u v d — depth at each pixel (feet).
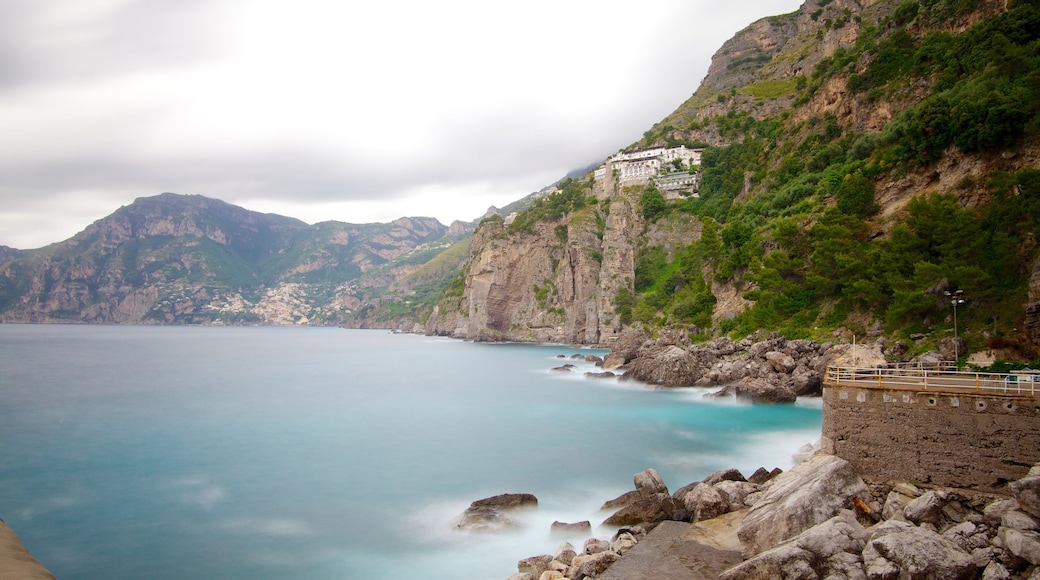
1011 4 251.39
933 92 265.75
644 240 583.58
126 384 346.74
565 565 88.02
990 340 171.32
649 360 305.73
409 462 167.63
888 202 248.32
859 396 93.97
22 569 48.52
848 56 366.43
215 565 104.88
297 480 152.87
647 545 85.97
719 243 369.30
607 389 298.35
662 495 108.58
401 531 117.70
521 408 252.62
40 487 148.66
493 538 110.42
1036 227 182.70
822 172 321.11
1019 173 188.96
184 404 272.92
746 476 142.61
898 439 90.12
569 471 153.69
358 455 176.45
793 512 78.02
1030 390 86.28
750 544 79.20
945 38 280.92
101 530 121.19
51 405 269.44
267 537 116.57
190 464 168.96
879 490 85.92
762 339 265.13
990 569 59.88
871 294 224.94
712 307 337.11
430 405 264.93
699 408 231.09
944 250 203.51
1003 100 206.69
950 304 193.36
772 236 293.43
